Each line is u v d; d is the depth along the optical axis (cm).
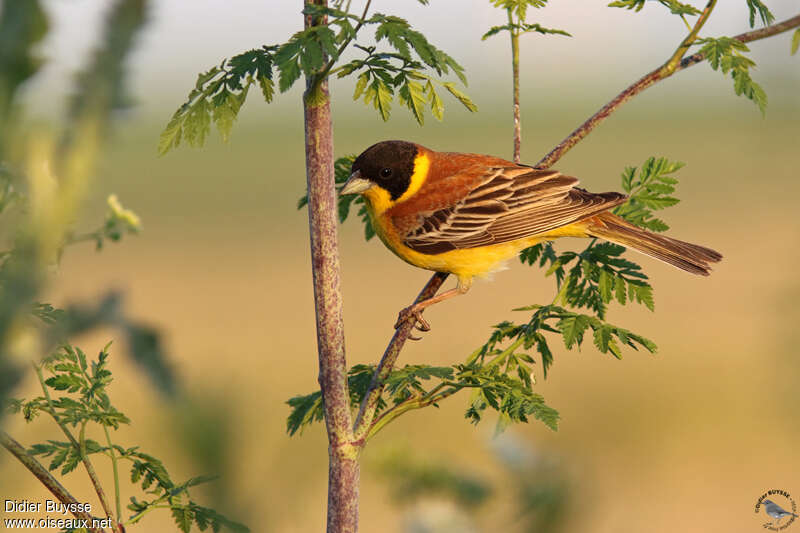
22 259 97
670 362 2328
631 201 805
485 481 303
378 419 523
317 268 508
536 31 812
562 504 262
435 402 542
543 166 751
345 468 502
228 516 119
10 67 85
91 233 148
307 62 405
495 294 3138
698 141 7275
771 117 645
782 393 668
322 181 509
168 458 110
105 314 94
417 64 564
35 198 95
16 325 95
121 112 89
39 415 421
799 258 654
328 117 511
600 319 687
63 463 400
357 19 429
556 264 720
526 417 527
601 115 778
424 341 2572
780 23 639
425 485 315
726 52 633
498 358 615
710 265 1073
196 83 517
